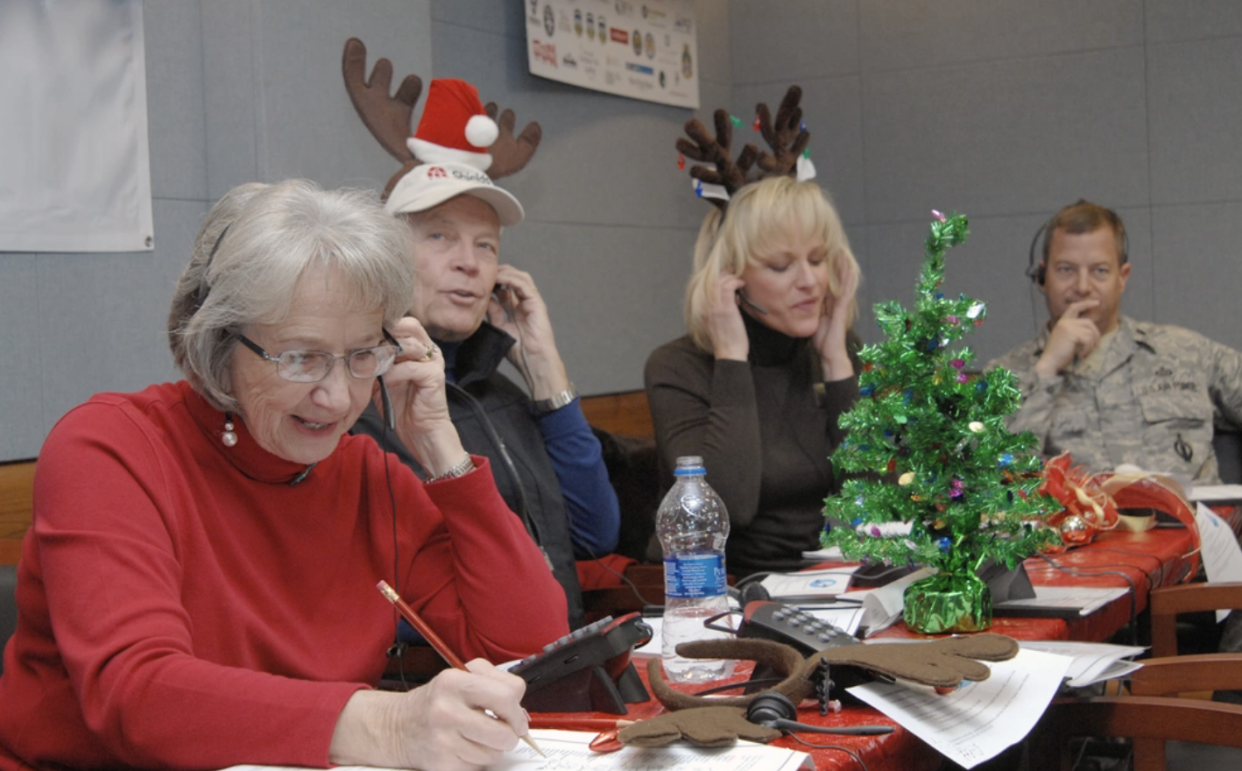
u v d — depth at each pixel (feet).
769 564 7.36
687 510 5.61
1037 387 9.45
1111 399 9.59
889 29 14.53
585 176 12.57
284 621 3.91
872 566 5.57
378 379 4.26
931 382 4.67
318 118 8.50
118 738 3.12
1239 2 12.94
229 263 3.47
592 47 12.49
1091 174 13.70
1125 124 13.52
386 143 6.67
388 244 3.60
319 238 3.48
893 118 14.60
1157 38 13.32
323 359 3.54
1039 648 4.31
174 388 3.96
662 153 13.85
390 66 6.82
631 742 3.01
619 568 7.27
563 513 6.38
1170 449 9.46
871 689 3.59
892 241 14.69
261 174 8.12
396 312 3.70
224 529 3.84
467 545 4.31
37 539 3.46
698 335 7.70
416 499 4.46
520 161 7.39
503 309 6.71
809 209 7.27
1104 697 4.42
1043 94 13.84
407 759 3.01
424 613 4.39
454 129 6.44
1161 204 13.41
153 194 7.91
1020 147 13.99
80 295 7.45
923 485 4.62
